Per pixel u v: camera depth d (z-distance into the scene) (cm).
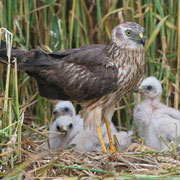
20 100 1325
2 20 1267
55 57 1052
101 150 1070
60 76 1030
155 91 1193
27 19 1277
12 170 836
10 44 995
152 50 1345
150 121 1167
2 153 873
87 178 791
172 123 1131
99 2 1331
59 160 895
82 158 912
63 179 795
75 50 1062
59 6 1336
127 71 1005
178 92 1334
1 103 1025
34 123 1311
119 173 805
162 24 1289
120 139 1109
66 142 1183
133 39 998
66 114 1224
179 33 1329
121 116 1404
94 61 1018
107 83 1002
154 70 1377
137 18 1365
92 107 1033
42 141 1144
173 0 1361
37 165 902
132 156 933
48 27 1334
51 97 1065
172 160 941
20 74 1323
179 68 1335
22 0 1305
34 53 1041
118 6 1403
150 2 1333
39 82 1057
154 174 845
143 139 1139
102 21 1327
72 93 1033
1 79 1254
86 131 1134
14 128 1002
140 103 1218
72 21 1309
